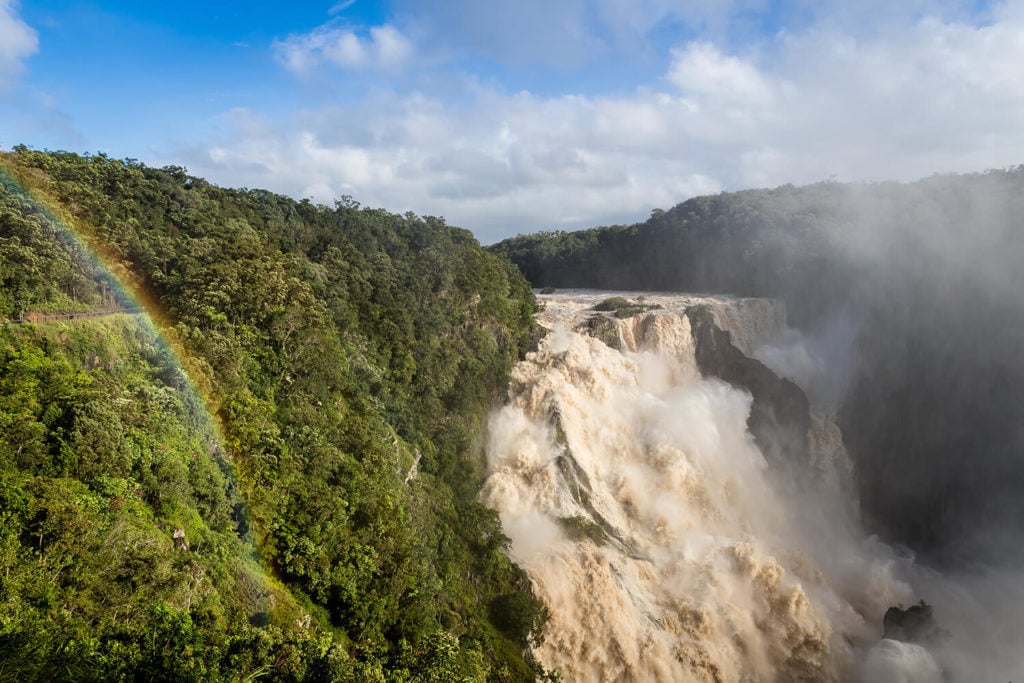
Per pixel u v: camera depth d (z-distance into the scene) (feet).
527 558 196.95
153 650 91.71
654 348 284.61
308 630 120.06
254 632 102.17
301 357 182.19
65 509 100.01
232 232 204.13
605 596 191.21
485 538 191.83
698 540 222.48
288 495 138.21
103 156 226.17
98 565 98.43
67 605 92.94
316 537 134.72
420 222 311.06
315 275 207.51
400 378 223.92
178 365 148.56
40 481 103.65
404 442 202.28
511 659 161.38
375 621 134.31
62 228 165.68
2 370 124.88
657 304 322.55
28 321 140.15
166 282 177.47
